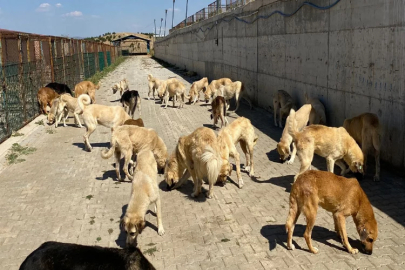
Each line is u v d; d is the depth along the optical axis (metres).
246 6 15.75
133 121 8.48
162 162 7.24
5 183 7.27
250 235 5.04
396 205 5.70
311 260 4.41
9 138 10.66
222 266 4.38
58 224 5.54
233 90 14.02
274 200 6.13
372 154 7.69
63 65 18.98
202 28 26.84
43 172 7.85
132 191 4.91
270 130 10.95
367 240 4.45
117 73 34.28
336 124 9.15
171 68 38.91
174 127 11.66
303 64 10.74
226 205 6.00
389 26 7.04
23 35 12.84
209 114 13.68
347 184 4.52
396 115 6.99
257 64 14.67
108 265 3.48
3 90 10.74
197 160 6.00
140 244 4.91
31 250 4.86
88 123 9.09
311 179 4.50
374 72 7.56
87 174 7.65
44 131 11.63
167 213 5.79
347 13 8.41
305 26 10.48
